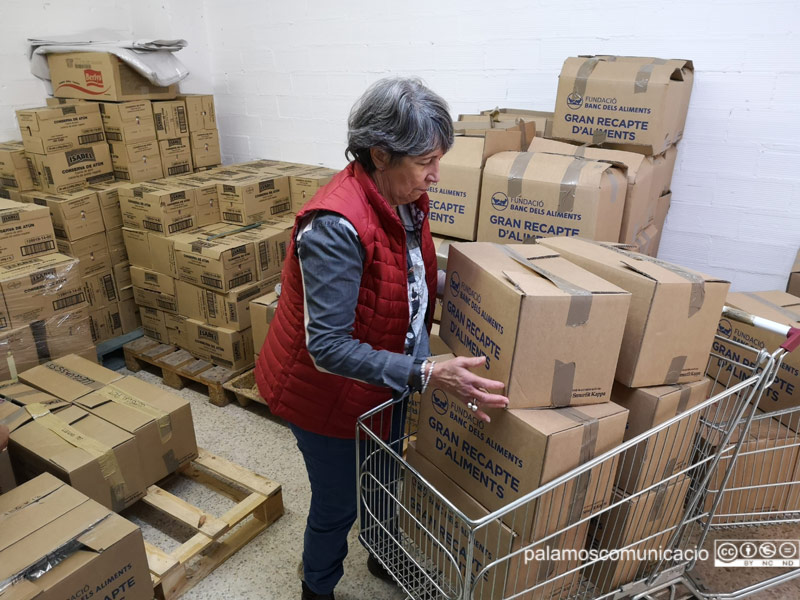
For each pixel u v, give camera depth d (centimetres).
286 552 195
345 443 139
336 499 147
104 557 145
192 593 178
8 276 227
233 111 379
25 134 276
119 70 285
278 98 355
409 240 138
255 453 244
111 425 197
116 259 304
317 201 119
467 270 134
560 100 204
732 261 240
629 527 137
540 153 185
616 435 121
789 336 124
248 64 359
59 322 246
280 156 370
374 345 129
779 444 162
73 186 286
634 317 125
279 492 207
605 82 194
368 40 306
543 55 256
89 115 288
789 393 162
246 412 275
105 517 154
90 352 262
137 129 298
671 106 195
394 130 110
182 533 205
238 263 274
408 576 146
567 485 117
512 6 257
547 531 119
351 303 115
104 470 183
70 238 277
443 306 149
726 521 178
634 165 183
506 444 120
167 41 303
